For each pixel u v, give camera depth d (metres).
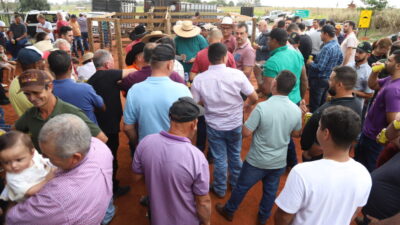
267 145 2.55
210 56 2.85
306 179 1.48
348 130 1.42
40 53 2.78
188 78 4.60
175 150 1.72
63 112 2.07
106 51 3.02
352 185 1.47
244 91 2.93
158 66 2.31
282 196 1.56
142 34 4.86
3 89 6.64
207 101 2.95
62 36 5.88
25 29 10.54
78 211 1.40
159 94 2.30
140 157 1.88
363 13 12.32
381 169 1.99
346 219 1.54
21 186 1.59
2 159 1.56
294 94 3.69
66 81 2.47
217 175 3.34
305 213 1.53
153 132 2.34
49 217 1.36
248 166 2.71
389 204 1.92
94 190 1.48
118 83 2.93
